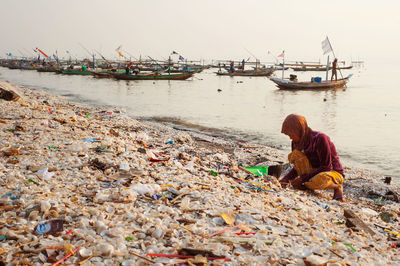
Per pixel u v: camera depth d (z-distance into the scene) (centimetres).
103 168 566
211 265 291
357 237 407
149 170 589
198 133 1398
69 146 680
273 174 719
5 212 359
